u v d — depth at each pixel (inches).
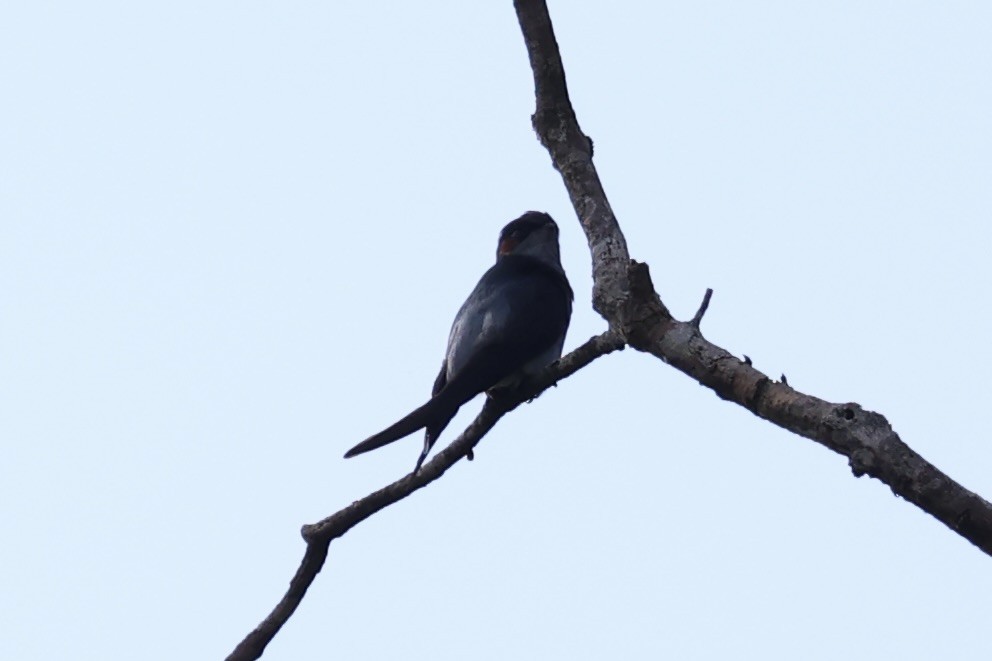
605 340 378.3
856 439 273.7
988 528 260.4
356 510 422.0
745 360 309.1
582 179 369.7
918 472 266.7
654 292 330.0
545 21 381.1
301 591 425.4
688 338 318.7
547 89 379.9
